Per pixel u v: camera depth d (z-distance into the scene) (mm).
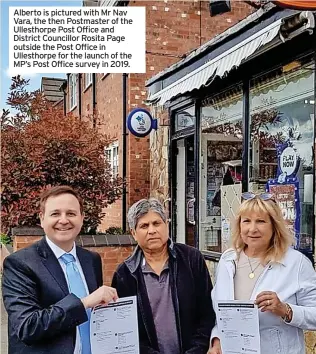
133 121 8609
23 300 2328
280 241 2711
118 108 10453
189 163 8125
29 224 7289
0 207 7016
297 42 4965
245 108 6062
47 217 2523
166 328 2762
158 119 8867
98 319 2498
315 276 2688
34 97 8961
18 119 8109
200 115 7324
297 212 5000
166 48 9656
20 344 2340
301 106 5047
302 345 2650
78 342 2426
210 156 7047
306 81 4949
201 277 2912
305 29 4188
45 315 2260
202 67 5723
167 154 8508
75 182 7516
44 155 7398
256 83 5895
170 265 2855
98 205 7516
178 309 2773
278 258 2668
